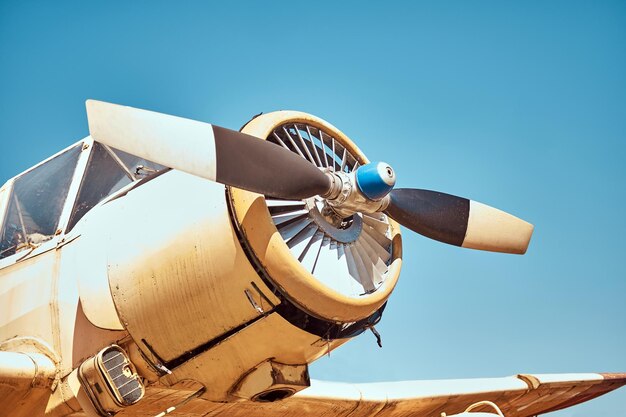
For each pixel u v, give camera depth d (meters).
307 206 5.02
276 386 4.94
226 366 4.92
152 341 4.88
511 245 5.96
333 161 5.33
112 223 5.07
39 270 5.33
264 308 4.62
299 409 7.04
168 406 5.64
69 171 5.69
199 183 4.87
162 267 4.76
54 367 5.07
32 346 5.20
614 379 9.20
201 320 4.75
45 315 5.20
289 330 4.73
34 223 5.59
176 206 4.86
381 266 5.29
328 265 4.96
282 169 4.59
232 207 4.59
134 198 5.10
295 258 4.55
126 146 4.27
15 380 4.89
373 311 4.96
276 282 4.52
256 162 4.52
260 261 4.52
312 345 4.88
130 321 4.86
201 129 4.41
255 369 4.93
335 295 4.63
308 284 4.54
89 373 4.87
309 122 5.25
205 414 6.11
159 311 4.80
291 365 5.02
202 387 5.12
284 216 4.91
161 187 5.03
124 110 4.29
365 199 4.86
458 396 8.00
